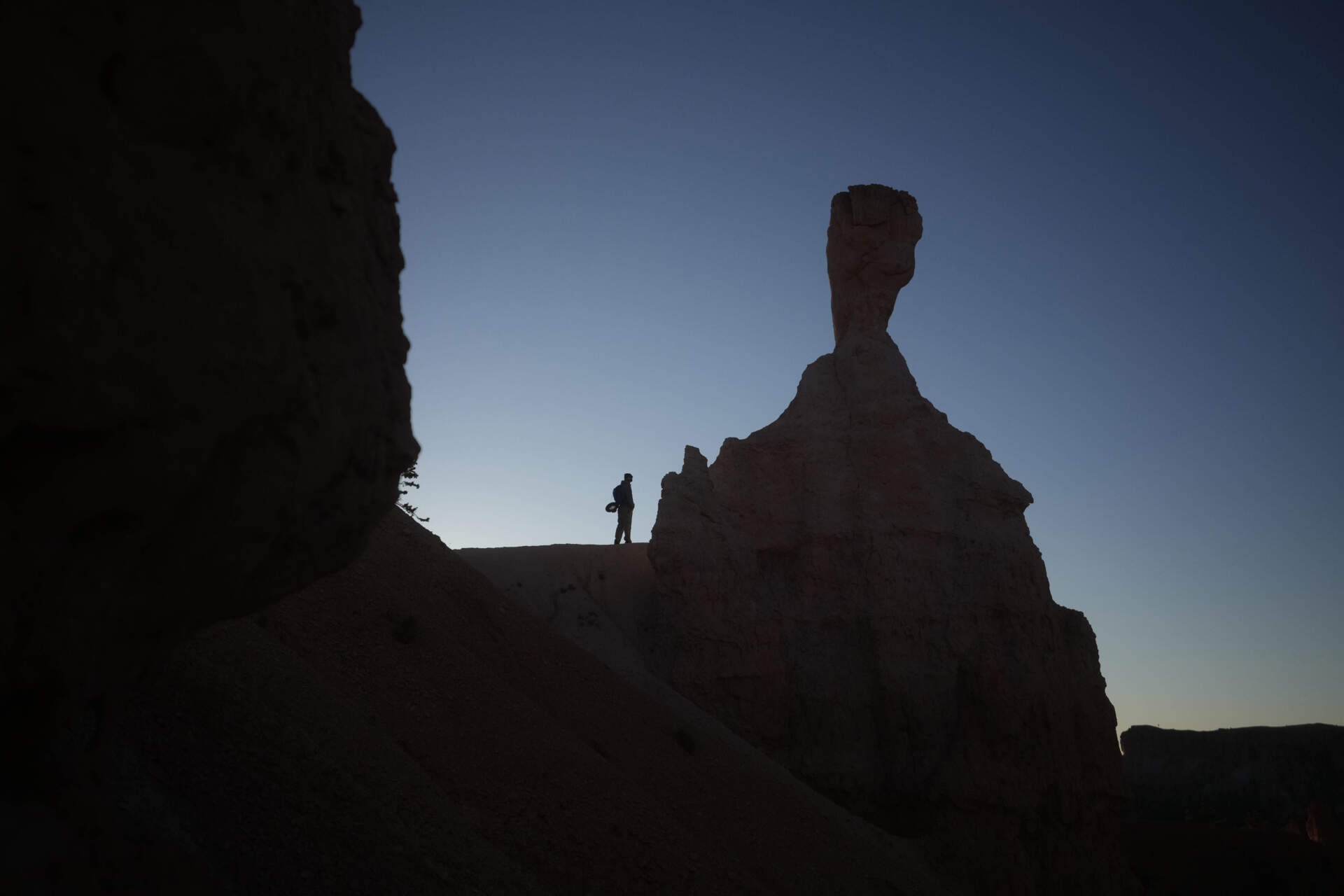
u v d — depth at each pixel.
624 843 12.34
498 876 9.45
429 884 8.14
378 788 9.20
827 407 29.53
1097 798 25.72
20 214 3.39
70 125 3.62
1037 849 24.30
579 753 13.91
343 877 7.36
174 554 4.39
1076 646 27.52
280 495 4.69
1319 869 41.31
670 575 26.12
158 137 4.10
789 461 28.58
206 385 4.09
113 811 5.42
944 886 21.38
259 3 4.55
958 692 25.36
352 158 5.43
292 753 8.46
